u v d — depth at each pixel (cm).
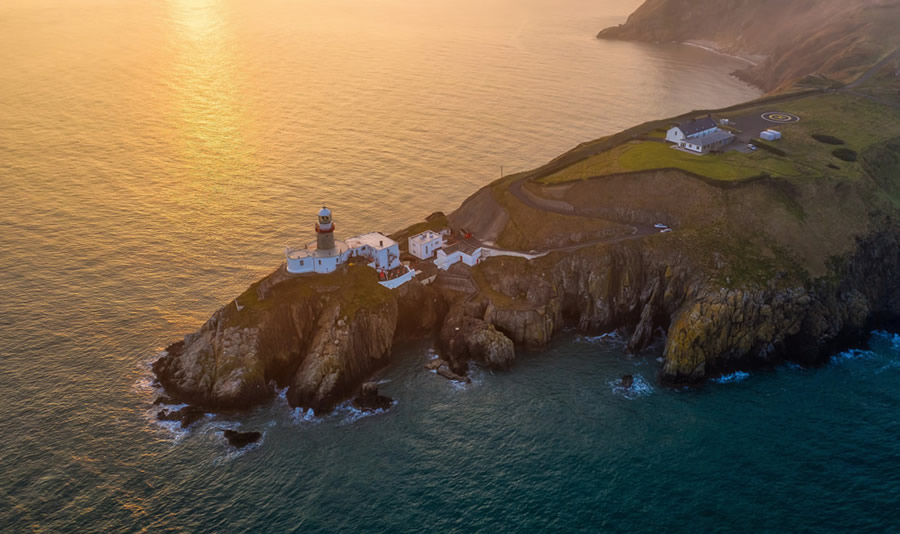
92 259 14138
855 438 9769
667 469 9288
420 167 18675
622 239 12731
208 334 10969
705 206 13112
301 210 16325
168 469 9175
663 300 12106
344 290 11594
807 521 8500
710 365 11050
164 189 17388
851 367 11244
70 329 11931
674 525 8488
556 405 10419
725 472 9231
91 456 9344
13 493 8744
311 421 10056
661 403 10469
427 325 12062
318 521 8500
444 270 12744
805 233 12662
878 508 8650
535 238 13188
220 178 18050
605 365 11281
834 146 15525
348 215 16025
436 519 8569
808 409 10331
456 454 9531
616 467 9338
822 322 11600
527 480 9150
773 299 11531
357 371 10888
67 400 10325
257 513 8581
